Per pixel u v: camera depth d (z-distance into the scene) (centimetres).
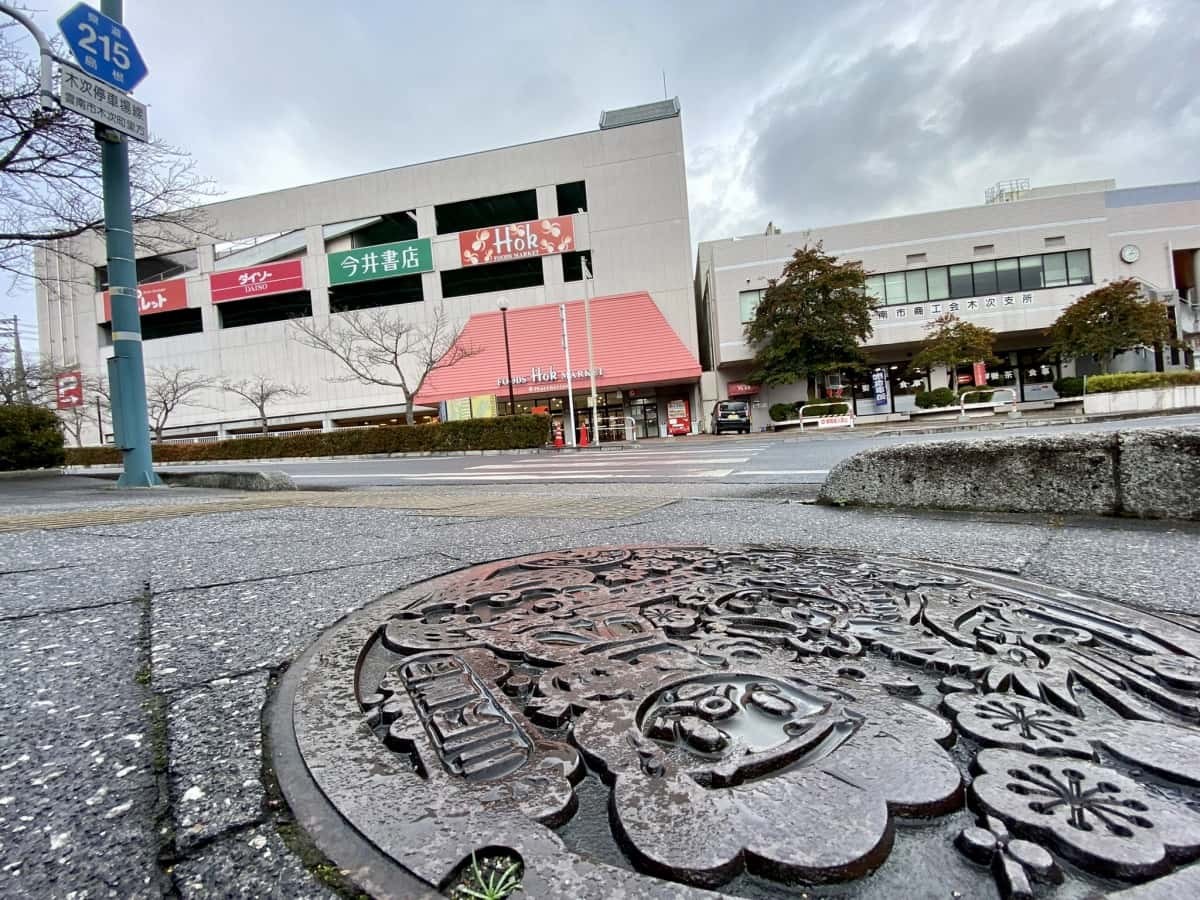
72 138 862
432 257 2706
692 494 562
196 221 1225
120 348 781
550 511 455
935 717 111
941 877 74
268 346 2883
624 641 156
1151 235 2531
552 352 2567
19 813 93
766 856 76
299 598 216
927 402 2489
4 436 1060
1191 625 162
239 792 97
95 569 269
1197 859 74
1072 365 2656
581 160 2608
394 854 80
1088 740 101
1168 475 314
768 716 114
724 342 2645
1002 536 302
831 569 236
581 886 74
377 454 1991
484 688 132
